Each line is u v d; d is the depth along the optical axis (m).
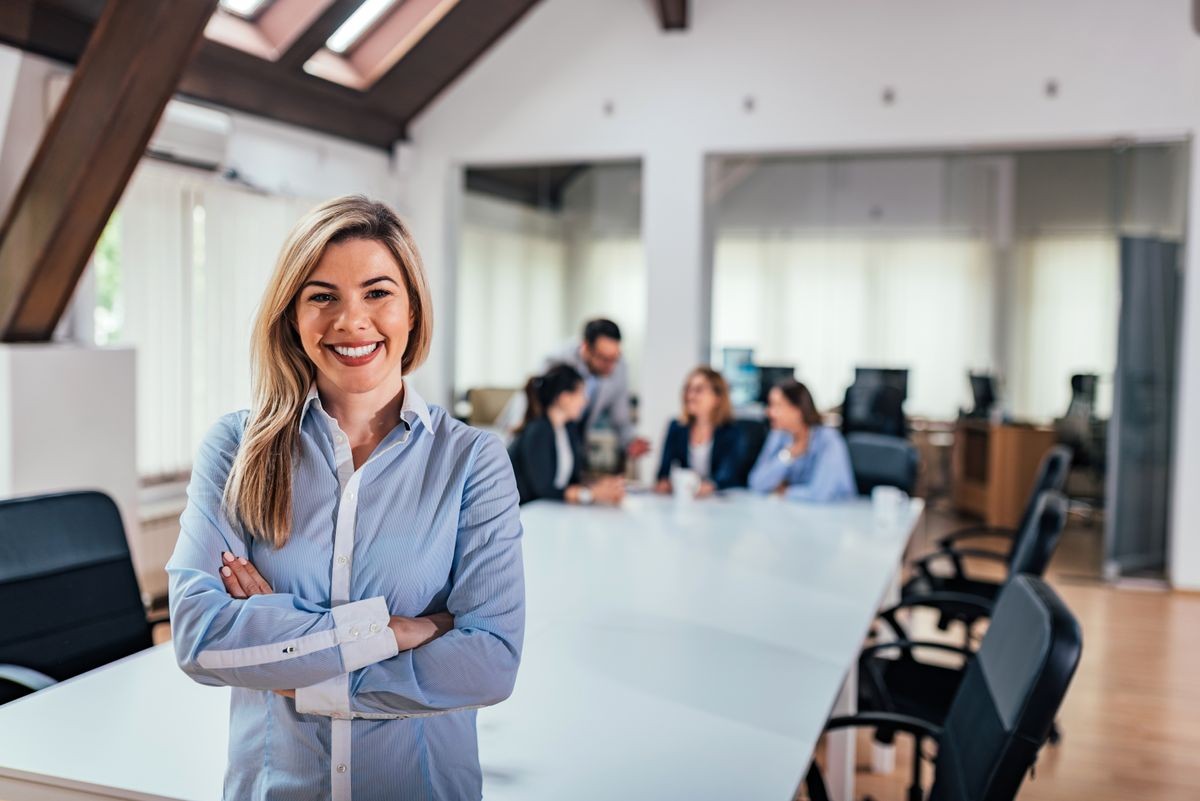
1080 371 6.62
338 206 1.36
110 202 4.22
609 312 7.34
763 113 6.82
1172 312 6.41
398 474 1.39
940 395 6.79
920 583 4.21
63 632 2.33
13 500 2.35
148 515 5.13
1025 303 6.66
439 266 7.54
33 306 4.32
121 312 5.14
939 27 6.50
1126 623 5.58
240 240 5.88
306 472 1.38
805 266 6.95
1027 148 6.60
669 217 7.02
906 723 2.11
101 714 1.88
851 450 4.95
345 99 6.67
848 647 2.42
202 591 1.33
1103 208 6.50
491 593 1.40
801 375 6.97
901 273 6.80
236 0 5.65
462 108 7.38
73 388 4.37
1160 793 3.45
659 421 7.08
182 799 1.54
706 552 3.48
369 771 1.35
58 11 4.53
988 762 1.66
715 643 2.43
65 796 1.61
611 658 2.30
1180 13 6.11
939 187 6.71
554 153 7.23
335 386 1.40
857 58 6.64
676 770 1.69
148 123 4.11
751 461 5.08
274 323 1.37
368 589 1.37
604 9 7.07
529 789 1.61
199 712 1.90
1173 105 6.14
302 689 1.31
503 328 7.56
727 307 7.10
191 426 5.55
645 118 7.04
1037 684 1.60
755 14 6.80
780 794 1.61
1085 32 6.26
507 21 7.10
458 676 1.35
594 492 4.48
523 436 4.48
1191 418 6.27
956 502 6.80
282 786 1.35
